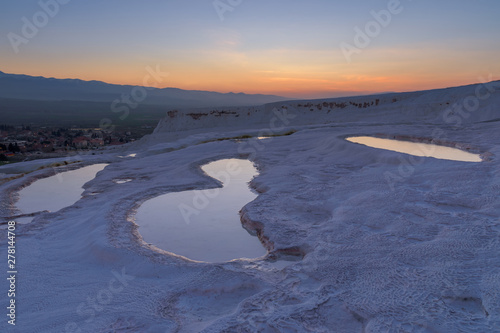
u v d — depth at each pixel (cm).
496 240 681
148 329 498
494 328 438
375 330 454
